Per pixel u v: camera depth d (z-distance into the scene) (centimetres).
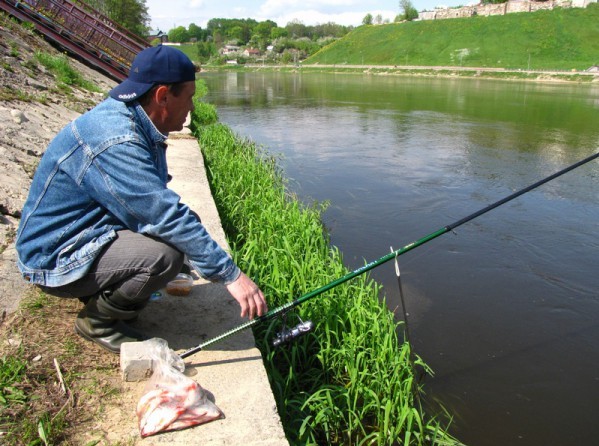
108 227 205
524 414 301
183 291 276
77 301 262
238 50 10831
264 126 1332
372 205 675
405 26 6512
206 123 1188
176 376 199
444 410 300
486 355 354
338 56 6656
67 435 182
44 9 1282
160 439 183
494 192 739
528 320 399
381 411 284
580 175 832
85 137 192
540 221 619
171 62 197
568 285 458
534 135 1204
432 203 686
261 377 220
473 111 1712
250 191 575
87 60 1334
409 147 1058
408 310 409
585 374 338
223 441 185
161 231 193
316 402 269
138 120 201
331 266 398
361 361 306
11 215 373
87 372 212
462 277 470
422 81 3862
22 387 199
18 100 670
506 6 5975
